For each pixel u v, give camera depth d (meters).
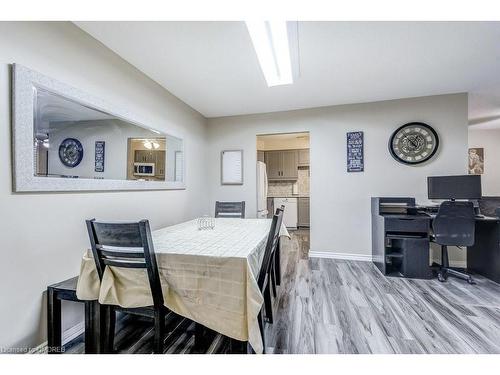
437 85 2.96
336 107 3.67
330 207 3.69
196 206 3.85
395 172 3.43
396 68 2.51
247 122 4.09
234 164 4.14
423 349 1.56
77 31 1.81
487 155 5.16
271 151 6.84
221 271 1.33
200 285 1.36
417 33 1.91
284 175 6.76
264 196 4.81
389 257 3.05
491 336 1.70
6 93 1.36
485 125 4.83
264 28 1.85
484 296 2.34
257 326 1.28
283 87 2.99
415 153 3.34
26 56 1.46
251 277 1.30
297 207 6.48
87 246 1.86
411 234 2.94
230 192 4.18
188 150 3.60
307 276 2.91
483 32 1.90
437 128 3.28
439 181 3.03
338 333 1.74
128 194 2.34
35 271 1.50
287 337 1.70
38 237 1.52
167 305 1.40
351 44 2.06
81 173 1.83
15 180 1.39
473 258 3.03
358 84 2.91
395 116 3.43
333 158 3.68
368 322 1.88
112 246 1.35
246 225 2.46
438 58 2.31
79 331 1.79
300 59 2.31
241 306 1.29
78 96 1.79
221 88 3.01
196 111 3.88
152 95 2.73
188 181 3.59
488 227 2.79
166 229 2.23
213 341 1.68
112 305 1.44
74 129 1.78
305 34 1.91
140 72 2.53
